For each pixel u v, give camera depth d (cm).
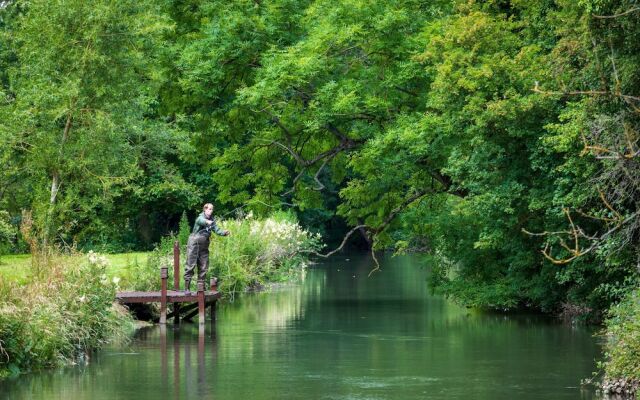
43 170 5053
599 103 2994
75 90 4822
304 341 3703
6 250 6281
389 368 3019
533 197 4012
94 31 4944
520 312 4878
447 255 5169
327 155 5550
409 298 5684
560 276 4100
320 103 5181
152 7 5325
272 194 6191
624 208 3238
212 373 2931
